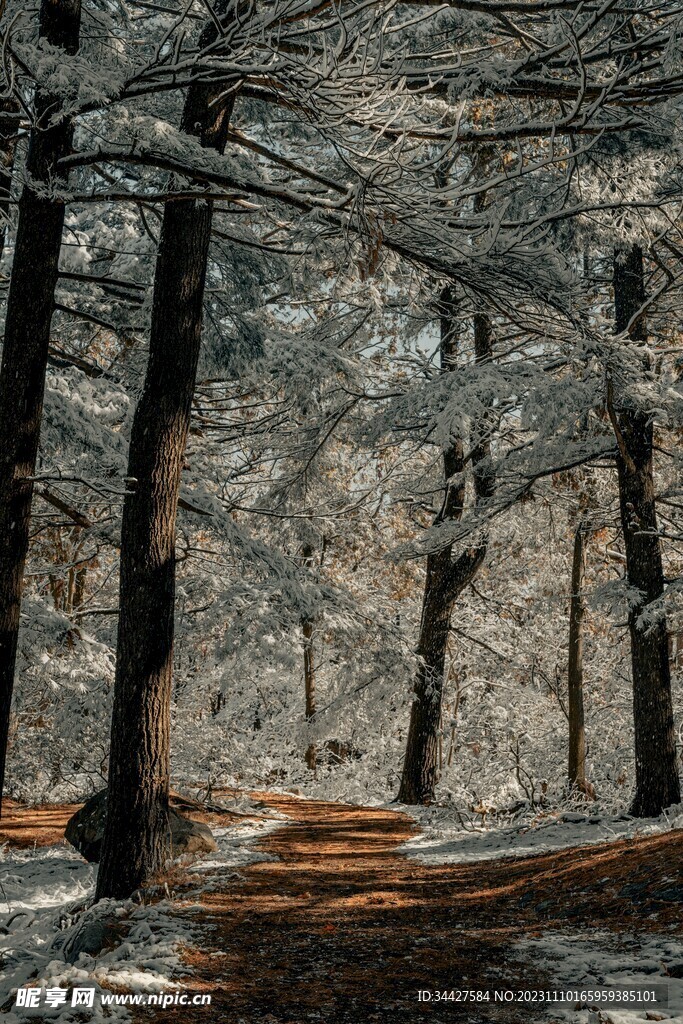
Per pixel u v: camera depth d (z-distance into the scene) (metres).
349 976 5.73
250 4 7.27
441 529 16.31
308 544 22.45
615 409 13.92
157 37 10.41
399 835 14.06
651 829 10.99
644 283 14.72
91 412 10.27
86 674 12.60
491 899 8.34
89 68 6.68
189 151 7.46
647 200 11.58
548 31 9.52
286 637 14.30
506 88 8.53
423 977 5.70
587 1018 4.73
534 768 24.05
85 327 12.85
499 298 9.65
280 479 17.86
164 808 8.49
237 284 11.59
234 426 14.98
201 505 12.51
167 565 8.79
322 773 26.70
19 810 15.40
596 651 24.88
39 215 7.59
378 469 21.95
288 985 5.53
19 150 9.72
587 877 8.28
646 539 14.10
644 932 6.33
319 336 17.86
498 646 25.03
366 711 22.23
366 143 8.66
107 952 6.07
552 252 8.70
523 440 18.45
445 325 19.38
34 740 15.68
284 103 8.45
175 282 8.95
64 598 19.92
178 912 7.26
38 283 7.58
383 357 19.34
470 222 8.63
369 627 15.12
